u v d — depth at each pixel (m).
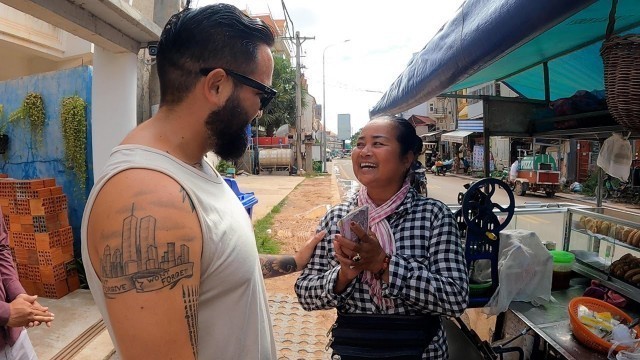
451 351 1.85
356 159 1.54
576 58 2.78
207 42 0.86
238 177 19.22
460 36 1.71
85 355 2.84
